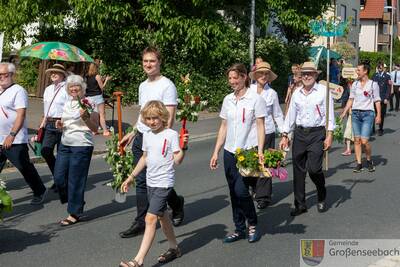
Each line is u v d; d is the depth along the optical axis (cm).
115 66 2106
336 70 2419
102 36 2130
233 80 624
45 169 1084
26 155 800
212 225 710
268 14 2352
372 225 707
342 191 897
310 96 746
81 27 2252
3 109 788
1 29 2145
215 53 2080
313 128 748
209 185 939
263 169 604
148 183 568
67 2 2142
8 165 1077
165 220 576
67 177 757
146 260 585
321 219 736
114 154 652
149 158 564
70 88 709
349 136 1228
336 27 1057
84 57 1552
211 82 2105
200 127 1708
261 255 598
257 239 648
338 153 1278
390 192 888
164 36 2053
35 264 575
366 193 882
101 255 601
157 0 2005
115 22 2112
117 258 592
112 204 816
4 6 2152
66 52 1523
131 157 652
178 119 676
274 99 823
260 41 2469
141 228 666
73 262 580
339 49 2441
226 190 903
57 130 876
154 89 648
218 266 567
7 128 794
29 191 897
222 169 1084
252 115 622
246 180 654
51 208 796
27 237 664
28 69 2342
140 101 660
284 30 2891
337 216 750
